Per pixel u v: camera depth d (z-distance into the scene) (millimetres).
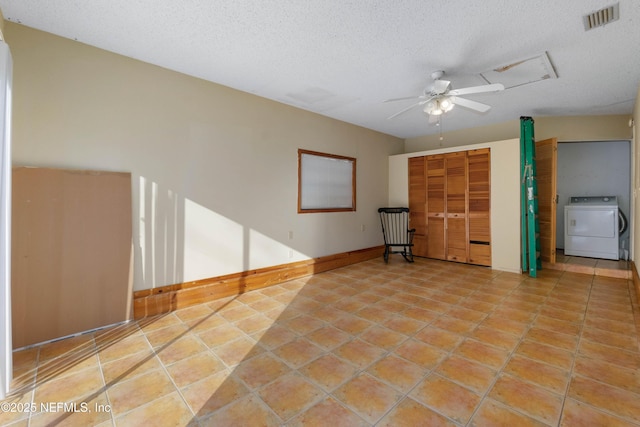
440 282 3951
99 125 2627
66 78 2473
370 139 5453
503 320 2701
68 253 2439
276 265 3973
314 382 1817
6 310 1727
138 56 2768
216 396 1696
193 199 3191
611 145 5180
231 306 3119
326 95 3748
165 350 2217
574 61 2838
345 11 2100
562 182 5602
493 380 1817
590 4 2016
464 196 4941
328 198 4711
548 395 1672
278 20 2205
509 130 4945
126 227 2723
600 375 1849
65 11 2107
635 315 2771
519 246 4367
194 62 2883
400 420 1500
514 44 2533
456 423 1475
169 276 3029
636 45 2541
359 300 3277
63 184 2422
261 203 3801
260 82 3346
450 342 2301
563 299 3236
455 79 3244
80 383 1825
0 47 1680
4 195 1711
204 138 3270
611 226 4680
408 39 2455
